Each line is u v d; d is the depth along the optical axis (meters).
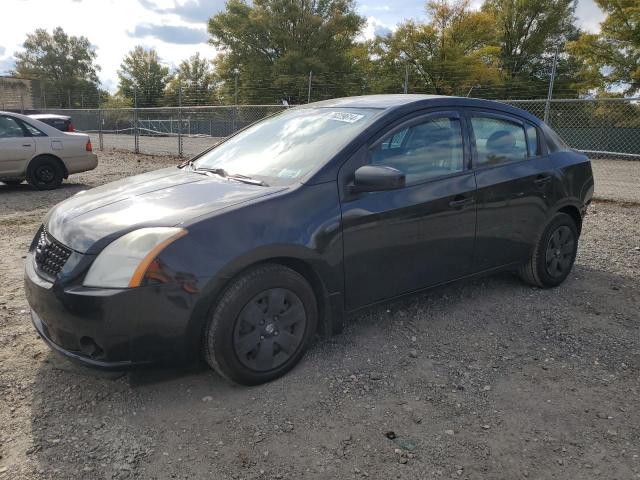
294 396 2.88
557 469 2.37
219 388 2.94
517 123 4.23
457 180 3.65
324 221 3.01
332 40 42.88
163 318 2.59
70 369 3.12
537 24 40.84
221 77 45.25
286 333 2.99
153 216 2.78
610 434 2.62
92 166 10.53
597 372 3.22
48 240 2.92
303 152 3.35
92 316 2.54
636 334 3.74
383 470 2.35
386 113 3.44
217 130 20.47
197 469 2.34
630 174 12.70
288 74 40.03
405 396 2.92
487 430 2.64
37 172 9.77
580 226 4.71
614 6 31.34
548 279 4.44
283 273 2.90
